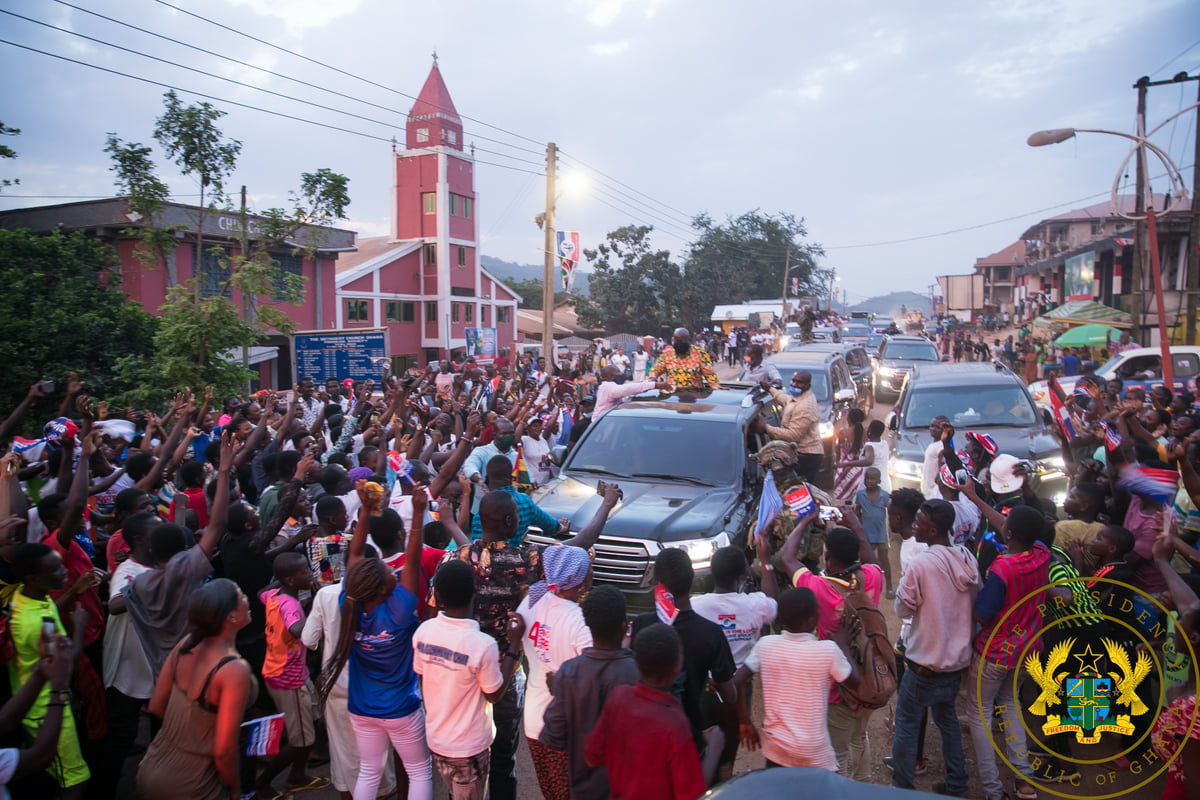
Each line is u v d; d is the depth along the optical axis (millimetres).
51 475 6148
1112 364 16000
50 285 15680
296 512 5219
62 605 3836
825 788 2414
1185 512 5805
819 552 5672
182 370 15125
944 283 68750
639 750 2922
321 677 4004
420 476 5742
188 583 4273
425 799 3977
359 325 37438
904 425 10703
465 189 43594
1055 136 14484
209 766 3316
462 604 3734
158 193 16141
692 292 63875
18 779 3170
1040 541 4926
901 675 5219
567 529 5562
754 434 7949
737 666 4070
